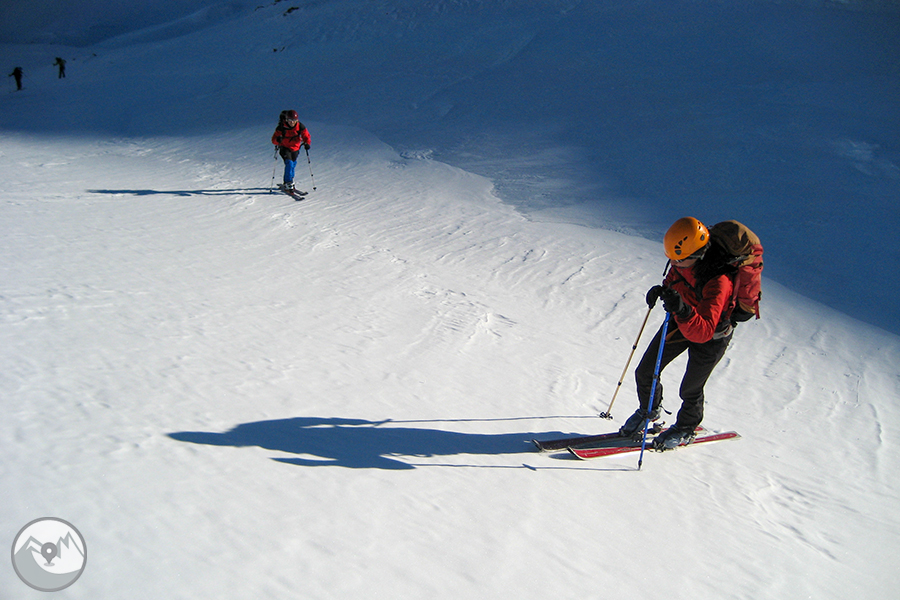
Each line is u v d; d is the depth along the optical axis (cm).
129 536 206
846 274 848
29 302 470
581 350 604
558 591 236
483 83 2008
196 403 343
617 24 2394
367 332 545
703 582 271
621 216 1063
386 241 888
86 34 5944
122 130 1864
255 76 2536
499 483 326
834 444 478
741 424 493
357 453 324
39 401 304
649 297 375
